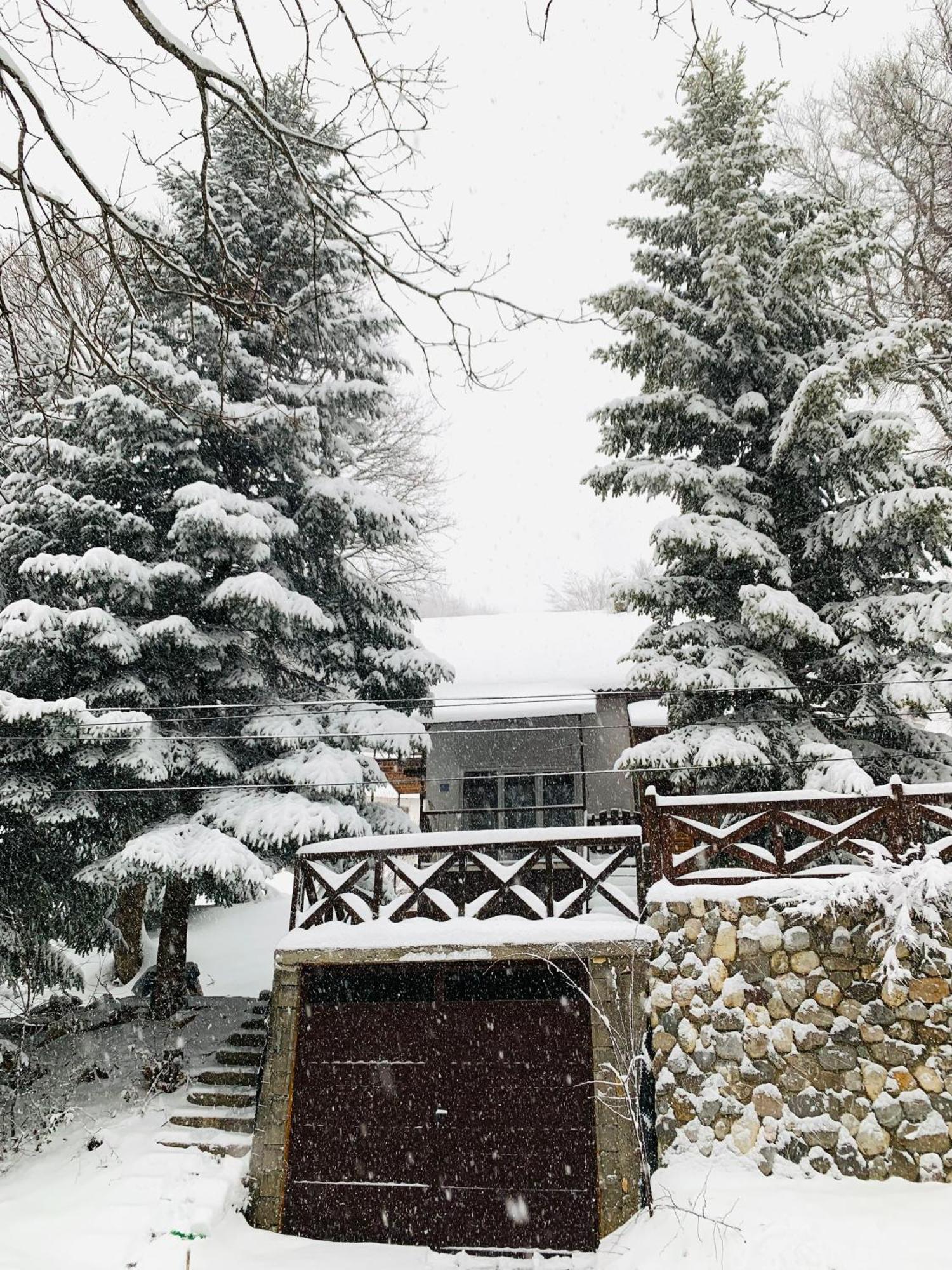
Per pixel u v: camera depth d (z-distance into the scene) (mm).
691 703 11680
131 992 14016
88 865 10992
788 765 10250
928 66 15695
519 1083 8523
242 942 16469
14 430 11266
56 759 10680
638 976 8375
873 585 11375
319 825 10211
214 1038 10961
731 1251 6441
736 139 12312
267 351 12562
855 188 16781
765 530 11695
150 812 11461
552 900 9000
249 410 12430
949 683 9586
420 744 12094
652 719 16312
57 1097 9859
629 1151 7781
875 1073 7465
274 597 11031
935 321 10461
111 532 11555
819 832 8438
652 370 12656
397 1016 9023
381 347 13828
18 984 11914
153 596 11531
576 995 8820
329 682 13344
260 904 18625
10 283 7660
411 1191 8328
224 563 12344
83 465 11500
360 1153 8562
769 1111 7582
